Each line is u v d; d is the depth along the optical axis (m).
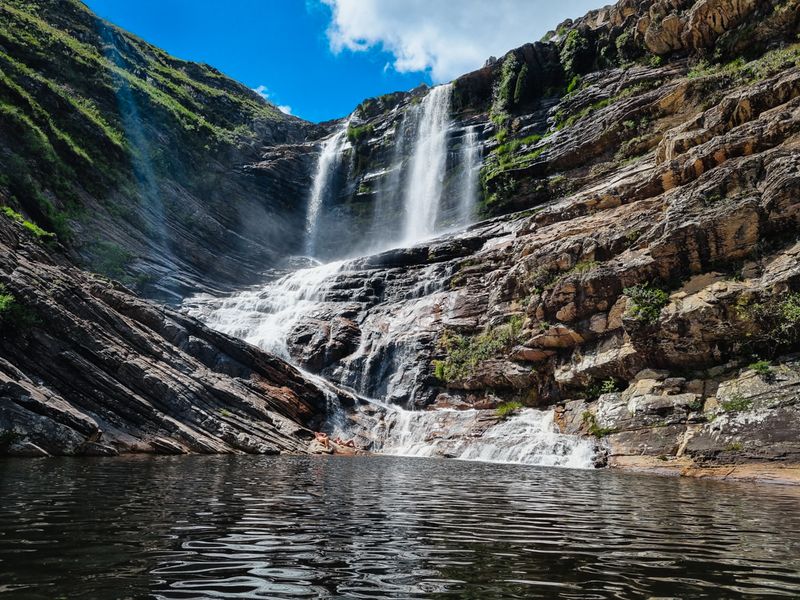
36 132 38.03
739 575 5.90
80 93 46.72
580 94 45.19
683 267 23.31
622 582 5.59
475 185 48.78
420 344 33.41
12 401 17.86
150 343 24.16
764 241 21.52
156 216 45.25
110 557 5.90
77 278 25.17
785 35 34.81
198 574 5.46
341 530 7.75
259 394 26.42
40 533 6.83
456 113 54.88
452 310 34.25
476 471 17.73
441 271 38.19
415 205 53.78
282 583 5.29
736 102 26.73
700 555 6.76
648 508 10.53
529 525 8.55
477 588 5.33
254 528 7.64
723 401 19.39
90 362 21.75
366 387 33.56
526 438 24.20
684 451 18.83
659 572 5.98
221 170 53.84
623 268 24.80
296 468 16.81
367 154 59.53
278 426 25.00
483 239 39.53
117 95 48.81
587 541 7.47
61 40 48.84
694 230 22.70
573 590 5.31
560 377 26.33
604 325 25.19
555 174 43.09
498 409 28.31
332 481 13.67
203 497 10.25
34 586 4.86
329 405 29.59
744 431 17.81
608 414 22.45
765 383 18.69
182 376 23.97
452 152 52.06
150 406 21.80
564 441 22.41
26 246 25.25
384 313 37.47
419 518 8.89
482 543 7.23
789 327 19.12
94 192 41.47
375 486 12.96
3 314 20.42
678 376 21.91
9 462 15.05
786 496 12.59
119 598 4.66
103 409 20.92
